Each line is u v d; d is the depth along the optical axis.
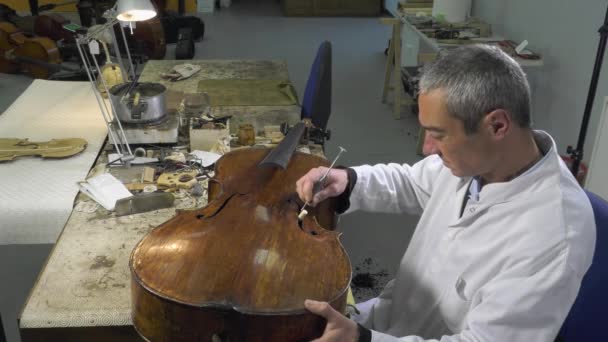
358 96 4.88
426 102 1.01
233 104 2.35
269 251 1.15
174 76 2.66
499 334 1.00
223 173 1.60
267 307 0.98
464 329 1.06
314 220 1.36
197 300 0.98
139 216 1.59
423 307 1.25
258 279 1.05
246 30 6.87
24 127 2.13
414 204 1.53
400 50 4.52
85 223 1.54
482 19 4.38
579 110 3.18
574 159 2.39
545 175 1.06
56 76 4.77
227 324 0.99
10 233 1.63
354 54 6.04
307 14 7.66
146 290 1.01
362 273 2.67
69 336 1.22
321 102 2.42
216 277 1.05
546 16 3.45
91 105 2.35
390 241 2.93
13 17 5.57
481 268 1.10
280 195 1.47
